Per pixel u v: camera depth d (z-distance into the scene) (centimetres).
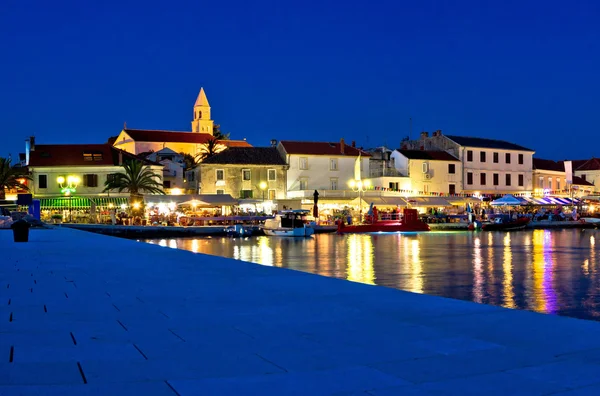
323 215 7494
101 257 2075
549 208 9225
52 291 1212
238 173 7831
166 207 7006
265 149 8294
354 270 2981
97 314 951
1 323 870
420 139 9469
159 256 2139
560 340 762
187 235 6272
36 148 7525
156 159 8719
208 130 15662
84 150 7556
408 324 870
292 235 6284
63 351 697
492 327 846
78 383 564
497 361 658
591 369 625
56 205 6981
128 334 798
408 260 3553
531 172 9300
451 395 538
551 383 575
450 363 649
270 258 3797
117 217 6731
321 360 662
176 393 538
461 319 906
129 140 11025
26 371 608
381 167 8544
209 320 902
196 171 8075
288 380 582
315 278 1446
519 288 2236
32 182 7319
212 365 638
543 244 4988
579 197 9162
